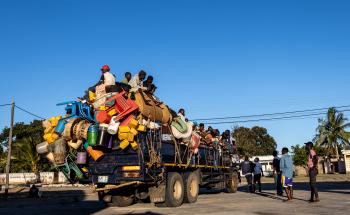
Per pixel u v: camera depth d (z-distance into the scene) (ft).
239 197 51.06
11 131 86.28
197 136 46.70
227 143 62.28
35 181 136.67
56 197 68.80
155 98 40.42
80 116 35.96
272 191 63.10
